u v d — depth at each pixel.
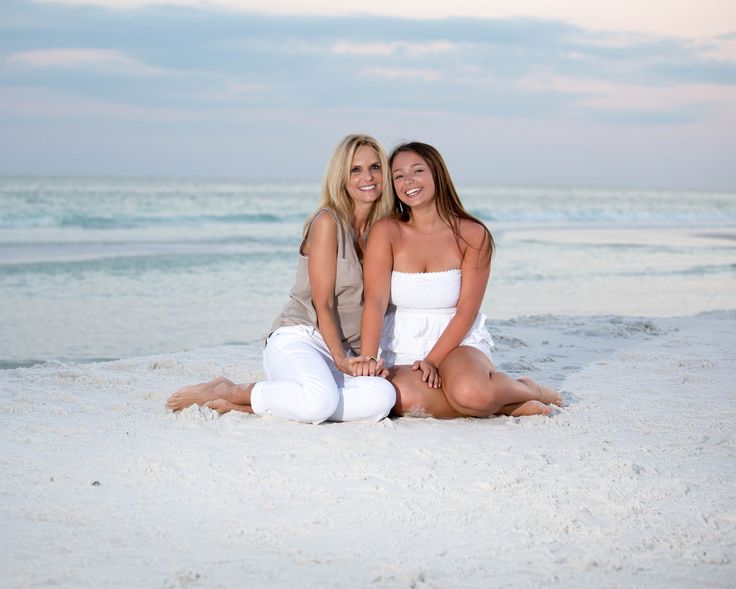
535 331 7.64
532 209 44.78
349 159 4.50
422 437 4.06
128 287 13.39
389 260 4.54
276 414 4.31
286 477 3.40
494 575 2.51
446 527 2.91
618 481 3.41
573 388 5.29
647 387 5.32
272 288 13.73
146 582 2.43
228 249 19.39
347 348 4.79
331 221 4.48
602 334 7.47
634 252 21.27
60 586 2.40
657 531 2.89
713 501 3.20
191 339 9.40
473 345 4.62
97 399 4.79
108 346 8.91
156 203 36.38
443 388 4.46
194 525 2.89
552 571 2.54
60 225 25.05
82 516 2.95
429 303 4.61
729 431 4.25
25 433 3.98
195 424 4.19
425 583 2.44
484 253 4.58
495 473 3.49
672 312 11.71
